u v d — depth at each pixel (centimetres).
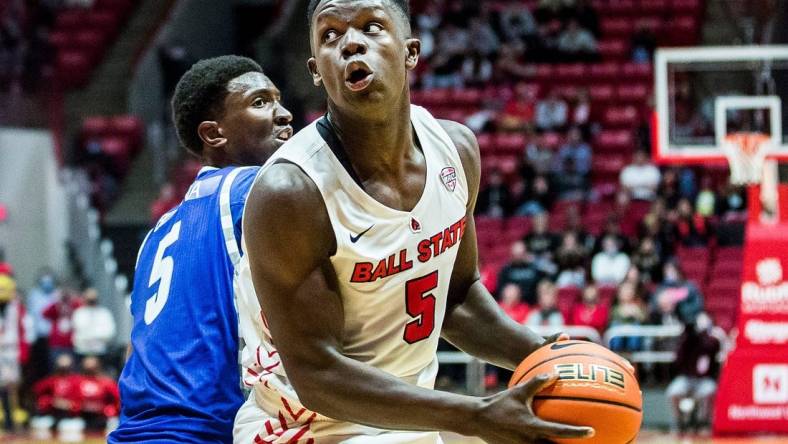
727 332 1412
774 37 1841
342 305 310
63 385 1347
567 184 1678
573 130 1741
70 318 1448
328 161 303
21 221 1706
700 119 1299
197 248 381
